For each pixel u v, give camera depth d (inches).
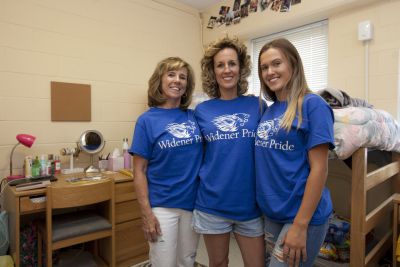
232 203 48.7
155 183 53.1
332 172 98.1
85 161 104.1
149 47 122.0
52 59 96.5
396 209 71.1
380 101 86.3
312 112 40.9
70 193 70.5
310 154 41.0
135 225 88.3
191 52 137.8
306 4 99.1
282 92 47.1
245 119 49.9
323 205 43.1
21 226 84.0
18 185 73.5
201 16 140.6
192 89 59.5
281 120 43.6
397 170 79.1
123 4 113.9
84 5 103.4
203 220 51.1
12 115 89.4
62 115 98.3
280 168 43.1
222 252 53.1
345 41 94.0
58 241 70.6
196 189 53.7
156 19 124.5
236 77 53.1
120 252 86.0
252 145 49.0
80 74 102.8
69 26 100.0
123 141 112.8
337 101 65.4
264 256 51.5
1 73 87.2
